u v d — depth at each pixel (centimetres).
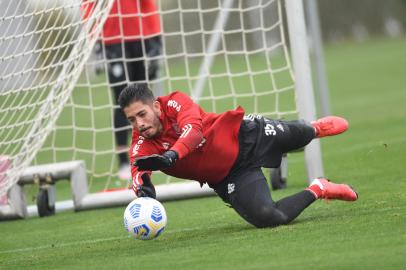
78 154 3775
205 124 1666
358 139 3259
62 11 2102
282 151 1756
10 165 2177
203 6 7175
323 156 2911
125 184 2784
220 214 1991
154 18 2850
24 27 2039
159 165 1493
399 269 1200
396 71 6788
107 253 1595
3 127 2094
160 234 1650
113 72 2786
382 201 1855
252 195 1639
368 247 1352
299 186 2327
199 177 1691
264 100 5134
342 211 1772
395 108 4369
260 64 7644
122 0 2766
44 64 2094
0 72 2038
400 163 2483
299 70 2155
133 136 1694
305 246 1416
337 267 1243
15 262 1617
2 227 2186
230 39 6969
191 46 7312
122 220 2070
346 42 11662
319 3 11631
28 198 2697
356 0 11669
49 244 1833
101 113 5325
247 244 1496
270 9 6412
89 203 2302
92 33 2138
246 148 1683
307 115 2156
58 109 2127
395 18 11738
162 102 1655
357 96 5334
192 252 1478
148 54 2847
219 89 5925
